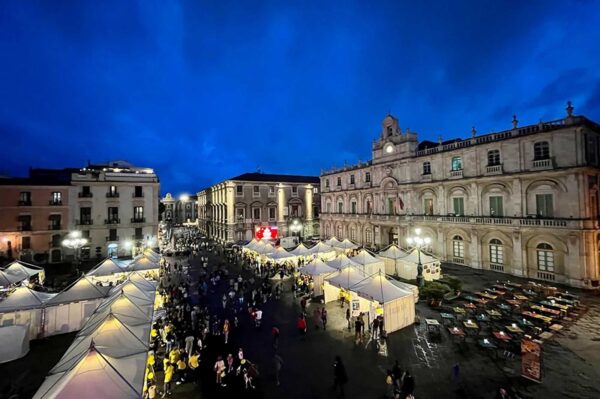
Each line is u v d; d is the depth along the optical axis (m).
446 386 13.71
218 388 14.22
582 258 26.25
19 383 14.95
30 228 43.34
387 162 45.69
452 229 37.12
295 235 69.12
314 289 26.95
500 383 13.79
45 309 20.70
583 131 26.64
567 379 13.84
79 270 40.28
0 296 25.67
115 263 29.69
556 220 27.56
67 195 45.84
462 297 24.56
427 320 19.12
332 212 59.41
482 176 33.41
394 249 33.91
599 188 28.19
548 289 24.59
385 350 16.72
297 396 13.46
